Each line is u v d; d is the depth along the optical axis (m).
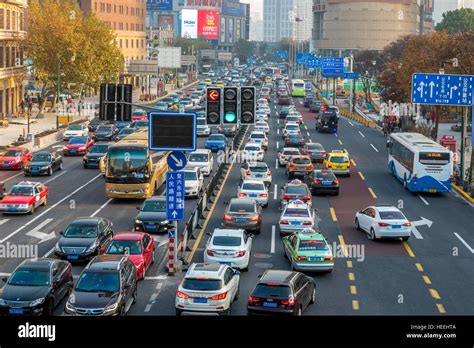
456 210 55.25
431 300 32.84
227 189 61.16
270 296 27.84
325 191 59.12
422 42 113.06
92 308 27.89
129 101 40.47
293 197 51.91
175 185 36.81
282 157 74.31
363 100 175.75
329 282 35.56
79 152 81.31
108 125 93.88
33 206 51.09
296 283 28.98
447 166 59.94
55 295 30.33
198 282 28.75
